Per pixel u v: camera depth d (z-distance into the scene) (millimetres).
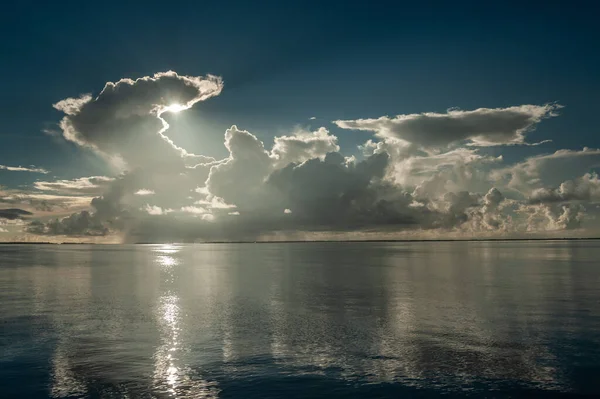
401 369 21953
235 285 57312
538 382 20156
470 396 18703
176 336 28547
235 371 21781
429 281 59969
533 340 27047
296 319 33719
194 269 88188
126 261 121500
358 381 20375
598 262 99750
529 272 73312
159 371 21781
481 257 129125
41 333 29438
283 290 51375
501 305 39219
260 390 19391
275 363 22953
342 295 46594
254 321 33094
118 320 33688
